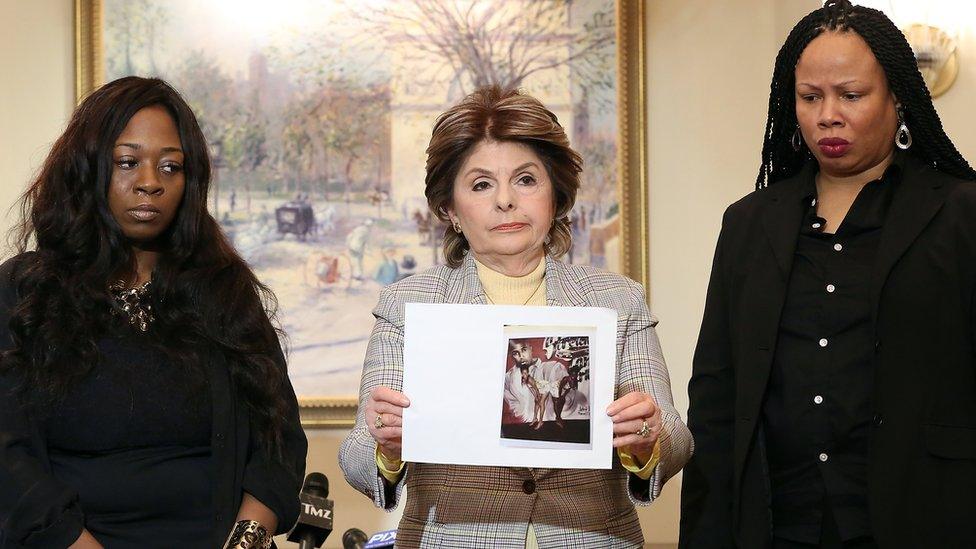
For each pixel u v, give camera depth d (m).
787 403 2.09
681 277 3.77
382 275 3.70
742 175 3.77
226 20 3.68
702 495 2.21
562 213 2.02
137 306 2.06
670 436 1.85
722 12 3.80
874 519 1.94
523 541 1.83
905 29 3.05
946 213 2.02
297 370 3.65
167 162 2.08
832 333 2.07
